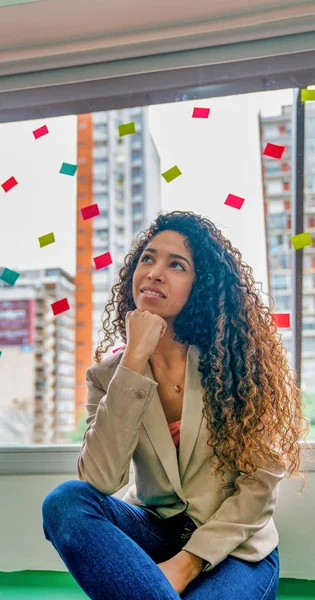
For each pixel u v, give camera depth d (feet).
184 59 5.62
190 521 4.02
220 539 3.49
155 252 4.42
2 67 5.93
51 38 5.65
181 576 3.31
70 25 5.46
